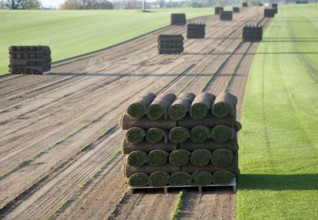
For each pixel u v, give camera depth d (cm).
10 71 4691
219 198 1566
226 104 1612
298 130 2406
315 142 2183
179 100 1678
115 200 1568
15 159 2036
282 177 1730
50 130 2528
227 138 1605
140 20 12138
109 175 1816
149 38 8456
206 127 1619
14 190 1677
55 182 1750
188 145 1623
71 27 10306
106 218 1423
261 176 1750
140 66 5231
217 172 1614
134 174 1627
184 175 1620
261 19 12900
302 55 6084
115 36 8756
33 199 1593
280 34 9100
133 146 1633
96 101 3331
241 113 2825
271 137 2286
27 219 1434
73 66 5284
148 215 1441
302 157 1959
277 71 4638
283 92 3500
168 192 1639
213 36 8925
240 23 11662
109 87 3916
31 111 3022
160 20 12169
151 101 1720
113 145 2223
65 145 2236
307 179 1698
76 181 1758
